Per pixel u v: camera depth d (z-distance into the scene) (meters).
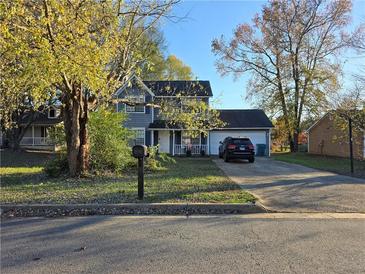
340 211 8.36
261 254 5.36
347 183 12.86
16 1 7.76
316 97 36.03
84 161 13.85
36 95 11.38
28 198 9.48
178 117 15.61
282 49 37.78
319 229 6.81
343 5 36.09
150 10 13.48
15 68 10.66
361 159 26.89
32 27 8.41
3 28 7.74
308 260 5.09
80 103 13.38
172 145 33.88
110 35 10.11
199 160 25.98
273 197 9.92
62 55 8.66
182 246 5.79
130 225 7.20
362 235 6.39
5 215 8.16
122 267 4.87
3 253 5.50
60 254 5.43
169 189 10.78
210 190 10.60
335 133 31.41
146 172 15.88
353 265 4.89
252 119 35.53
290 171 17.78
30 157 28.86
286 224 7.22
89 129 14.66
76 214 8.30
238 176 15.21
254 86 40.59
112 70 13.16
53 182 12.64
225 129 33.94
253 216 7.97
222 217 7.90
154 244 5.91
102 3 9.72
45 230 6.85
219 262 5.04
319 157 30.16
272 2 37.25
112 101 14.72
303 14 36.91
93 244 5.93
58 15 8.44
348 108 20.41
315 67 37.19
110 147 14.94
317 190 11.14
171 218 7.83
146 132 33.16
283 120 39.81
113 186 11.45
